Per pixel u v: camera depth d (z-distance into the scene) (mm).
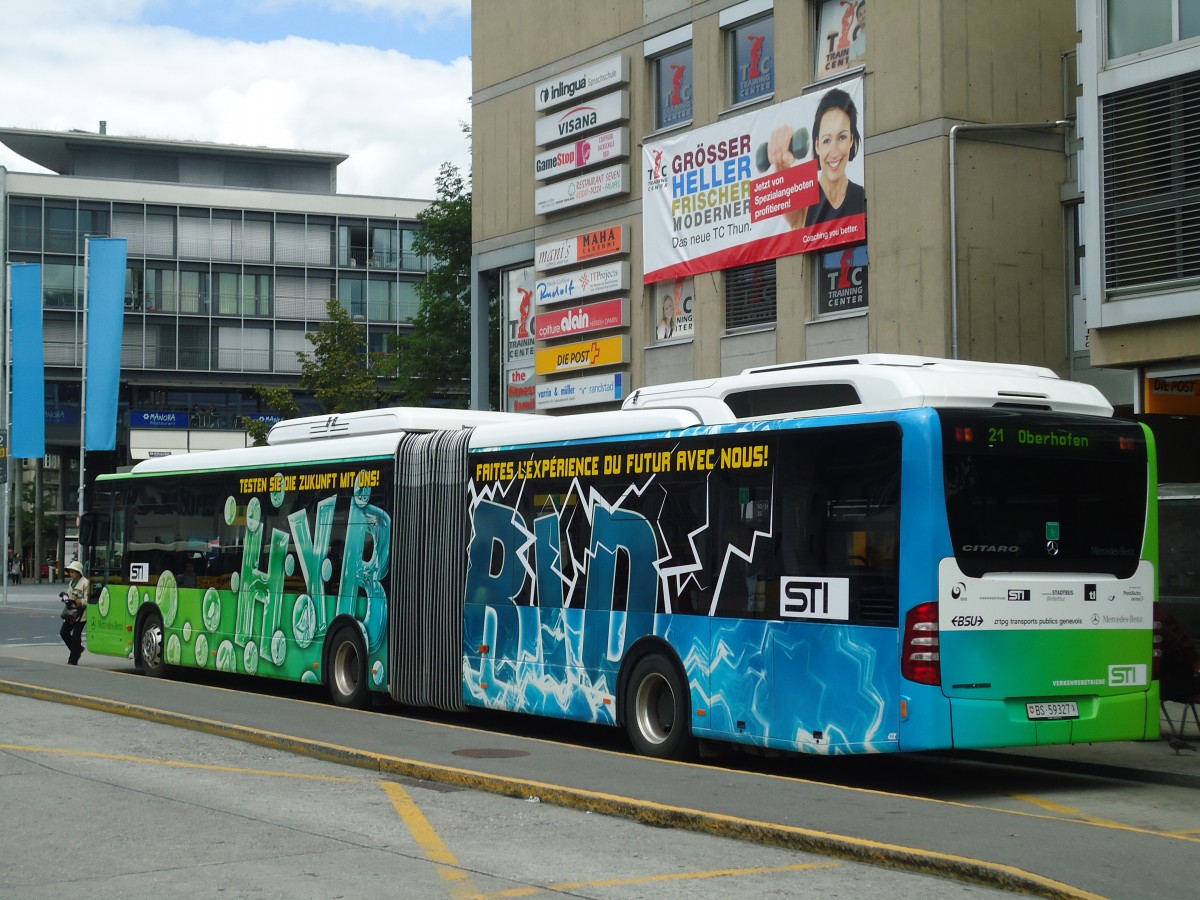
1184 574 16797
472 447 15594
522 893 7465
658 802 9891
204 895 7414
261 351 77188
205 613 19906
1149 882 7516
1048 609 11133
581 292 29141
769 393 12625
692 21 26609
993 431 11008
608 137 28281
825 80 23781
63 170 85438
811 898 7363
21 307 43906
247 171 84875
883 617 10836
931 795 11562
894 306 22438
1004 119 22328
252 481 19234
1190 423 18844
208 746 13305
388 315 79688
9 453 46469
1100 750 13844
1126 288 17438
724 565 12289
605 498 13695
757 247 25000
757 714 11812
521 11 31172
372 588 16844
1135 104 17484
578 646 13844
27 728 14508
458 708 15391
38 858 8344
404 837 9031
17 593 60375
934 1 21953
